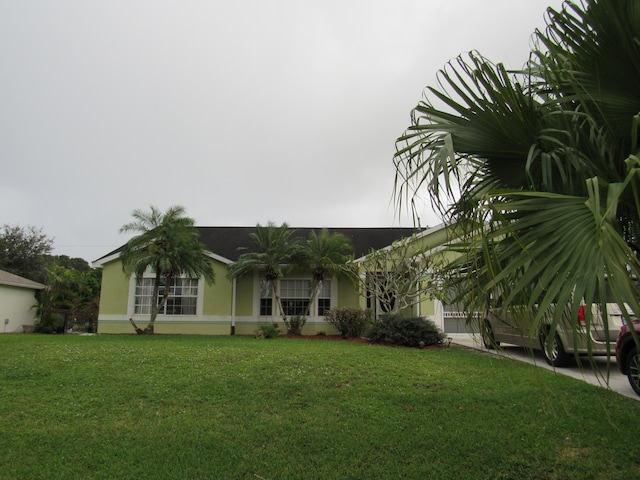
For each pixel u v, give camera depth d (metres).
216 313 18.16
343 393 6.84
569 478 4.20
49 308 20.66
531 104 3.06
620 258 1.98
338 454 4.72
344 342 13.75
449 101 3.28
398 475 4.29
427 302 16.44
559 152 3.04
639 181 2.24
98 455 4.65
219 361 9.14
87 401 6.41
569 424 5.44
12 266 34.88
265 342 13.31
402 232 21.17
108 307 18.31
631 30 2.77
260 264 17.00
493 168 3.45
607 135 3.02
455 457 4.63
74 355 9.70
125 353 10.06
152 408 6.16
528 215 2.44
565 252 2.20
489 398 6.56
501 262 2.73
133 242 16.59
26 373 7.89
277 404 6.32
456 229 3.39
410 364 9.12
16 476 4.20
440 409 6.09
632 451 4.68
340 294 18.34
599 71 3.02
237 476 4.27
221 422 5.63
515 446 4.85
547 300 2.15
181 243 16.66
